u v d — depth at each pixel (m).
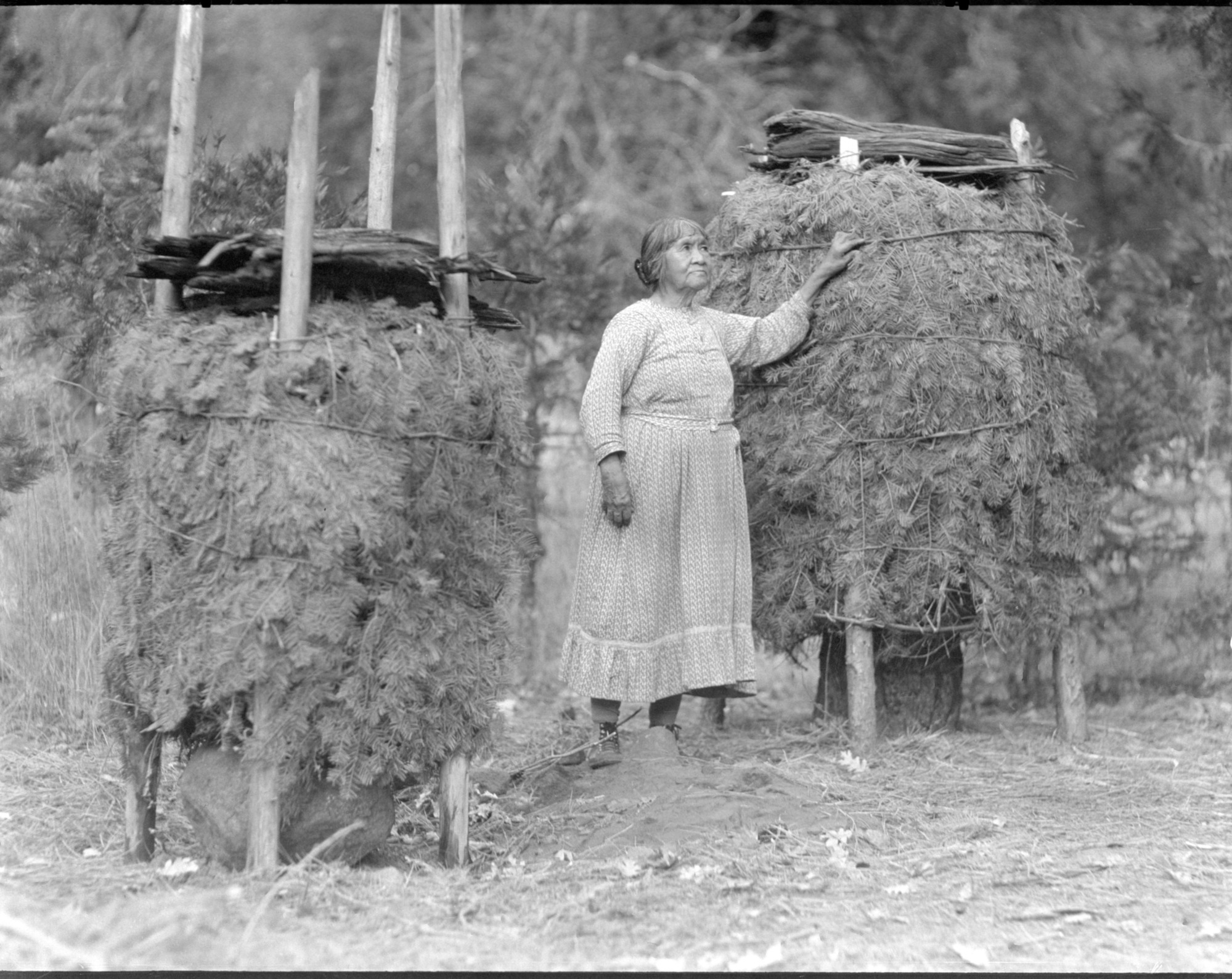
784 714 6.33
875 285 4.99
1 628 5.30
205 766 3.75
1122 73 10.49
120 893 3.51
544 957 3.21
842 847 4.10
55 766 4.70
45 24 7.15
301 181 3.54
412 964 3.14
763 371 5.20
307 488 3.49
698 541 4.84
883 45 13.65
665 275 4.89
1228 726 5.88
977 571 5.09
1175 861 4.04
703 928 3.45
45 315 5.28
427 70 14.53
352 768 3.63
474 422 3.81
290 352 3.55
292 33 13.59
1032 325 5.12
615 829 4.19
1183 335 6.48
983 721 6.04
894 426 5.02
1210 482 6.52
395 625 3.66
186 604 3.60
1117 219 10.55
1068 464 5.38
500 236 6.84
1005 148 5.38
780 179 5.43
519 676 6.65
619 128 13.88
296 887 3.53
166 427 3.61
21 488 5.01
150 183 5.41
